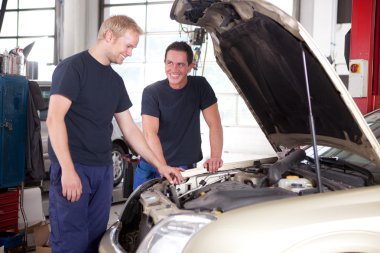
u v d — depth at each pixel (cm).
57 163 258
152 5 1000
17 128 434
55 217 259
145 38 1011
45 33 1038
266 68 254
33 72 542
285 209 185
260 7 208
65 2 995
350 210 185
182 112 329
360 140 226
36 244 408
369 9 459
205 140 934
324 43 814
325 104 231
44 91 549
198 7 243
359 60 462
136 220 253
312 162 274
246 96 295
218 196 216
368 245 178
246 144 930
